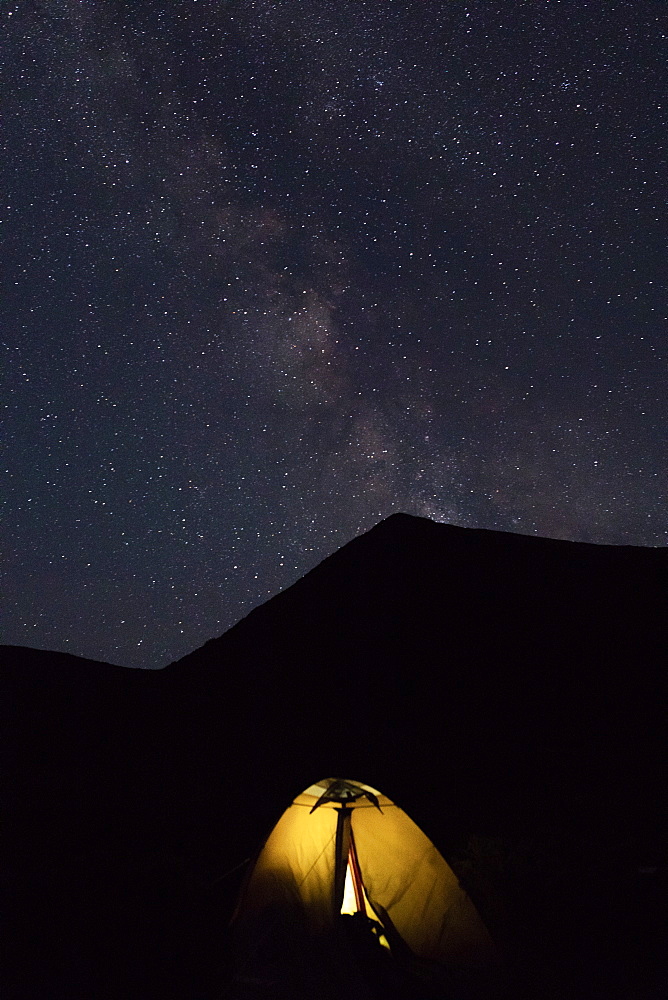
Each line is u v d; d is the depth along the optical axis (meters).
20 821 10.49
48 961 6.43
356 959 5.95
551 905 7.45
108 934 6.92
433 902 6.51
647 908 7.40
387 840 6.71
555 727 14.52
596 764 12.76
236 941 6.18
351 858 6.56
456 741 14.36
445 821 10.35
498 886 7.73
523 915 7.29
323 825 6.70
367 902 6.46
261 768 13.41
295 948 6.05
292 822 6.77
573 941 6.84
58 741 14.51
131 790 12.25
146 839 10.13
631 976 6.16
